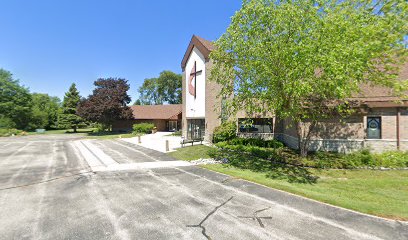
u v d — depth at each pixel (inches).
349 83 398.6
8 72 2027.6
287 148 735.1
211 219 254.8
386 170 489.1
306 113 546.9
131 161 597.0
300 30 414.0
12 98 2014.0
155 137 1327.5
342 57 359.6
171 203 302.4
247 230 229.5
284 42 445.7
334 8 498.0
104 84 1728.6
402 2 449.7
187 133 1109.7
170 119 1772.9
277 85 454.9
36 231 226.4
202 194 339.0
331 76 369.4
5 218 255.1
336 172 482.6
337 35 389.1
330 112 571.5
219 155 665.6
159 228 233.6
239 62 525.7
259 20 457.4
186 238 214.1
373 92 659.4
